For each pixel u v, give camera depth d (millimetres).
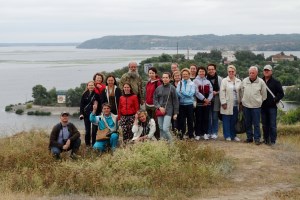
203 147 11438
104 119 12414
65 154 12109
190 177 9555
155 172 9695
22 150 12484
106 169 10125
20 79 154500
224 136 13781
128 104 12203
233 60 101125
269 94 13102
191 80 13875
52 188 9156
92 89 13039
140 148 10805
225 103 13445
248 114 13328
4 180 9906
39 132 15430
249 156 11789
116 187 9180
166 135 12156
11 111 74625
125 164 10219
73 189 9172
